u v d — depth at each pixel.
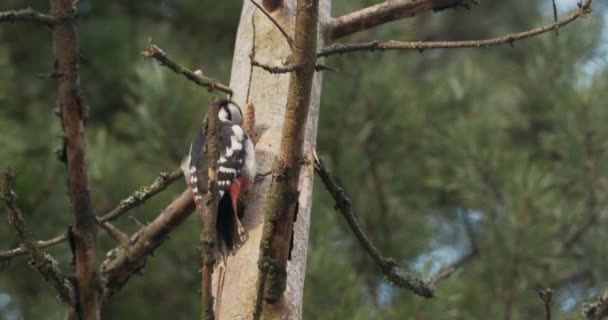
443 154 13.73
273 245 5.80
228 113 7.61
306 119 5.68
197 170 7.39
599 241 11.73
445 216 14.77
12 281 13.41
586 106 12.56
